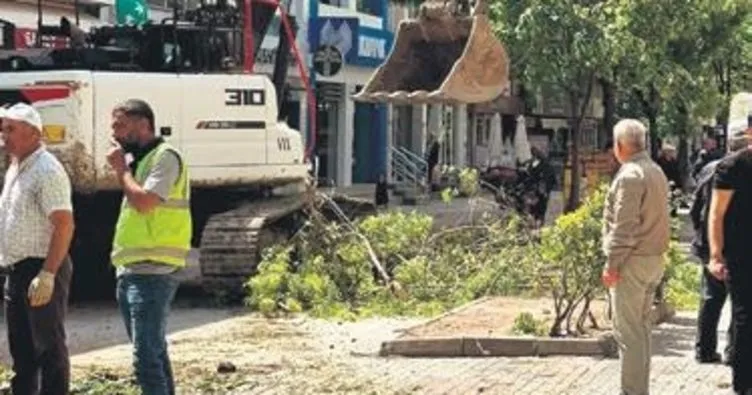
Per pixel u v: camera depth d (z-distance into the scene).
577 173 40.22
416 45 25.08
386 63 24.88
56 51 27.94
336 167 68.62
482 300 25.92
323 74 55.31
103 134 26.05
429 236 28.64
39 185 14.31
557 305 21.42
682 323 23.95
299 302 26.06
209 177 27.80
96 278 29.86
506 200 34.31
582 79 43.03
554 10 41.59
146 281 13.67
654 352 20.73
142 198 13.49
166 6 45.03
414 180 72.56
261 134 28.67
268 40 43.34
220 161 27.98
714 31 52.56
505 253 27.38
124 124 13.81
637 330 15.62
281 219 29.36
